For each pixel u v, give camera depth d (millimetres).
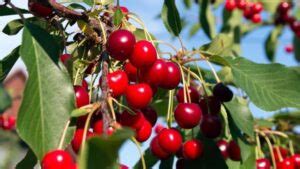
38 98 388
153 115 454
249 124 549
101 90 389
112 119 367
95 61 436
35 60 401
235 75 523
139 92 419
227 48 583
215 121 513
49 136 380
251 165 551
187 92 495
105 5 492
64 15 456
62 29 465
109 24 465
